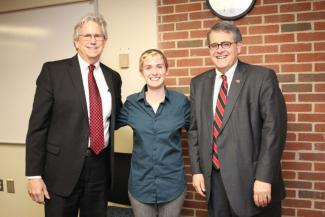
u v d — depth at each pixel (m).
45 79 1.64
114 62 2.47
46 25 2.64
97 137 1.68
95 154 1.70
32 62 2.72
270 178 1.46
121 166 2.37
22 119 2.82
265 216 1.61
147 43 2.37
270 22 2.06
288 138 2.08
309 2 1.98
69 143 1.63
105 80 1.80
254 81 1.55
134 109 1.81
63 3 2.56
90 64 1.71
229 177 1.54
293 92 2.05
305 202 2.08
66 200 1.66
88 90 1.69
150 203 1.72
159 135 1.71
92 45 1.65
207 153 1.63
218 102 1.62
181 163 1.78
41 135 1.63
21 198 2.92
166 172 1.71
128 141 2.48
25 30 2.72
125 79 2.45
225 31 1.56
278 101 1.54
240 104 1.54
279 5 2.04
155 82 1.73
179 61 2.29
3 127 2.91
